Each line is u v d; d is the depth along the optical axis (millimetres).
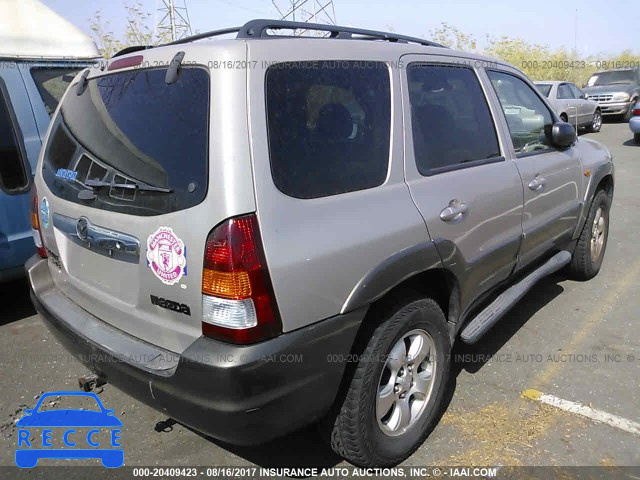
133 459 2771
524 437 2830
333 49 2408
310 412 2176
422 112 2775
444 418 3008
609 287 4801
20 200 4270
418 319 2561
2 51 4520
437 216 2643
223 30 2523
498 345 3801
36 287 2988
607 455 2680
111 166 2346
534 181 3561
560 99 14195
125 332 2408
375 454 2498
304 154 2156
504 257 3322
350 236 2213
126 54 2625
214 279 1953
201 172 2004
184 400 2051
